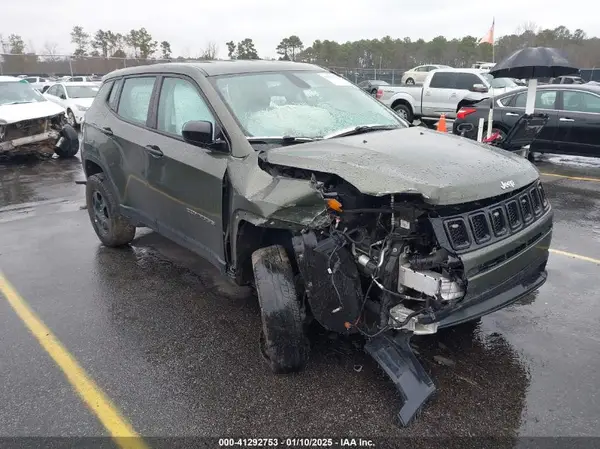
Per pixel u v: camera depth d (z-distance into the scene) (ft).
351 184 9.73
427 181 9.27
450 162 10.23
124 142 15.47
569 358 11.26
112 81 17.51
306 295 10.21
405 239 9.43
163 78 14.58
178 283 15.65
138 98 15.71
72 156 41.63
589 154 32.76
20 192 28.94
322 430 9.25
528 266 10.67
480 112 36.29
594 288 14.74
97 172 18.78
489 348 11.69
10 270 16.94
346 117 13.55
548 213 11.48
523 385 10.37
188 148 12.83
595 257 17.21
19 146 38.47
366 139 11.66
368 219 10.02
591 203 24.09
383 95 58.39
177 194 13.29
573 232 19.92
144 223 15.64
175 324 13.15
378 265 9.45
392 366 9.70
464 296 9.41
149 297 14.73
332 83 15.03
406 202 9.32
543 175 30.94
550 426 9.22
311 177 10.05
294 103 13.33
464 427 9.24
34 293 15.14
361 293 9.81
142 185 14.94
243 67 13.98
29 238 20.31
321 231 9.73
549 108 33.81
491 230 9.71
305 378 10.69
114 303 14.39
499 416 9.50
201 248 12.94
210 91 12.62
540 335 12.23
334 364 11.10
